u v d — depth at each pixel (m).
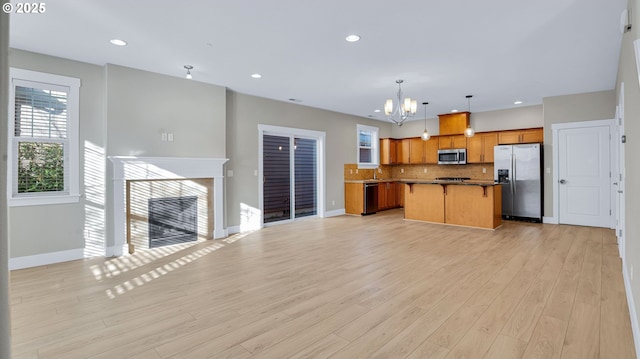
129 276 3.49
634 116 2.54
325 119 7.63
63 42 3.65
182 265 3.88
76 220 4.20
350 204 8.12
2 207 0.59
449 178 8.61
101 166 4.38
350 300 2.83
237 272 3.60
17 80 3.83
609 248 4.50
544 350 2.05
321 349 2.08
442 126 8.33
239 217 5.93
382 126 9.38
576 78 5.16
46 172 4.05
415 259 4.04
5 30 0.60
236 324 2.42
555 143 6.40
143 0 2.78
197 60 4.23
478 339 2.18
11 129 3.82
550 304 2.70
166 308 2.70
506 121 7.61
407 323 2.41
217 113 5.38
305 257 4.19
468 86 5.58
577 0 2.82
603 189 5.95
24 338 2.23
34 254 3.91
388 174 9.67
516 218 6.83
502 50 3.95
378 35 3.51
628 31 2.76
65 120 4.16
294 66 4.48
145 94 4.61
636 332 2.10
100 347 2.12
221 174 5.40
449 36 3.55
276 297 2.91
